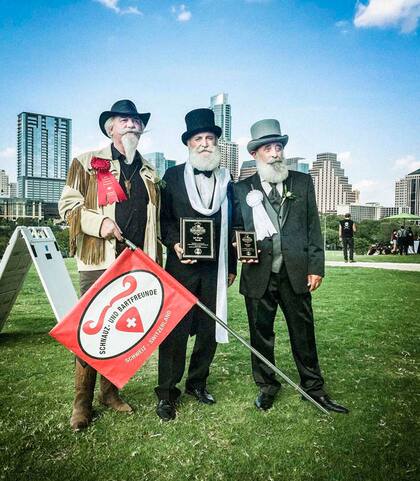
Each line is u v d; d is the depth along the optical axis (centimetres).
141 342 295
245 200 343
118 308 292
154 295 298
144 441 282
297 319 333
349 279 1042
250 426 300
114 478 244
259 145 332
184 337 329
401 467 253
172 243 341
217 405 335
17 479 243
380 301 753
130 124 322
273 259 332
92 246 315
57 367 416
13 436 287
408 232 2270
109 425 302
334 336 526
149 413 322
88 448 273
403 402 337
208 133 342
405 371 406
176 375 326
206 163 342
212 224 330
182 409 329
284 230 332
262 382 337
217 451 270
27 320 602
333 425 301
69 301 421
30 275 1064
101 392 330
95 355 289
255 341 339
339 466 254
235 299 775
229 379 390
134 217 322
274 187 341
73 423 297
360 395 351
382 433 289
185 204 345
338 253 2523
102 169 318
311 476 245
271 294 337
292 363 433
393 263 1531
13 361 434
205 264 341
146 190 332
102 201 314
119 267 294
